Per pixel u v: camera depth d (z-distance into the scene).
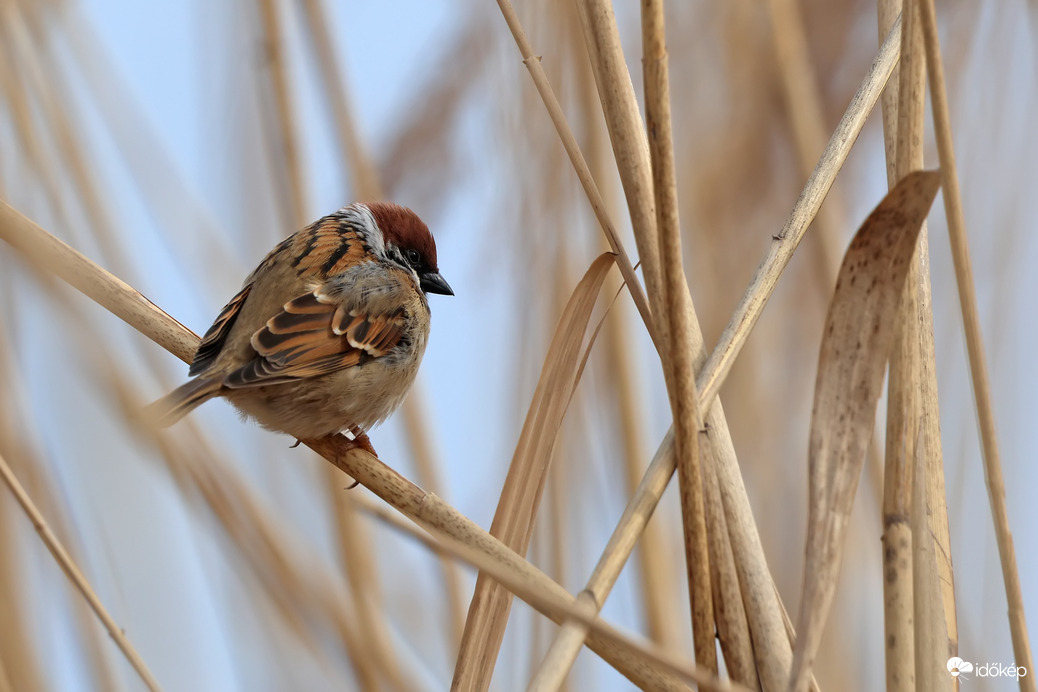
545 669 4.30
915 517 4.91
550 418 5.29
